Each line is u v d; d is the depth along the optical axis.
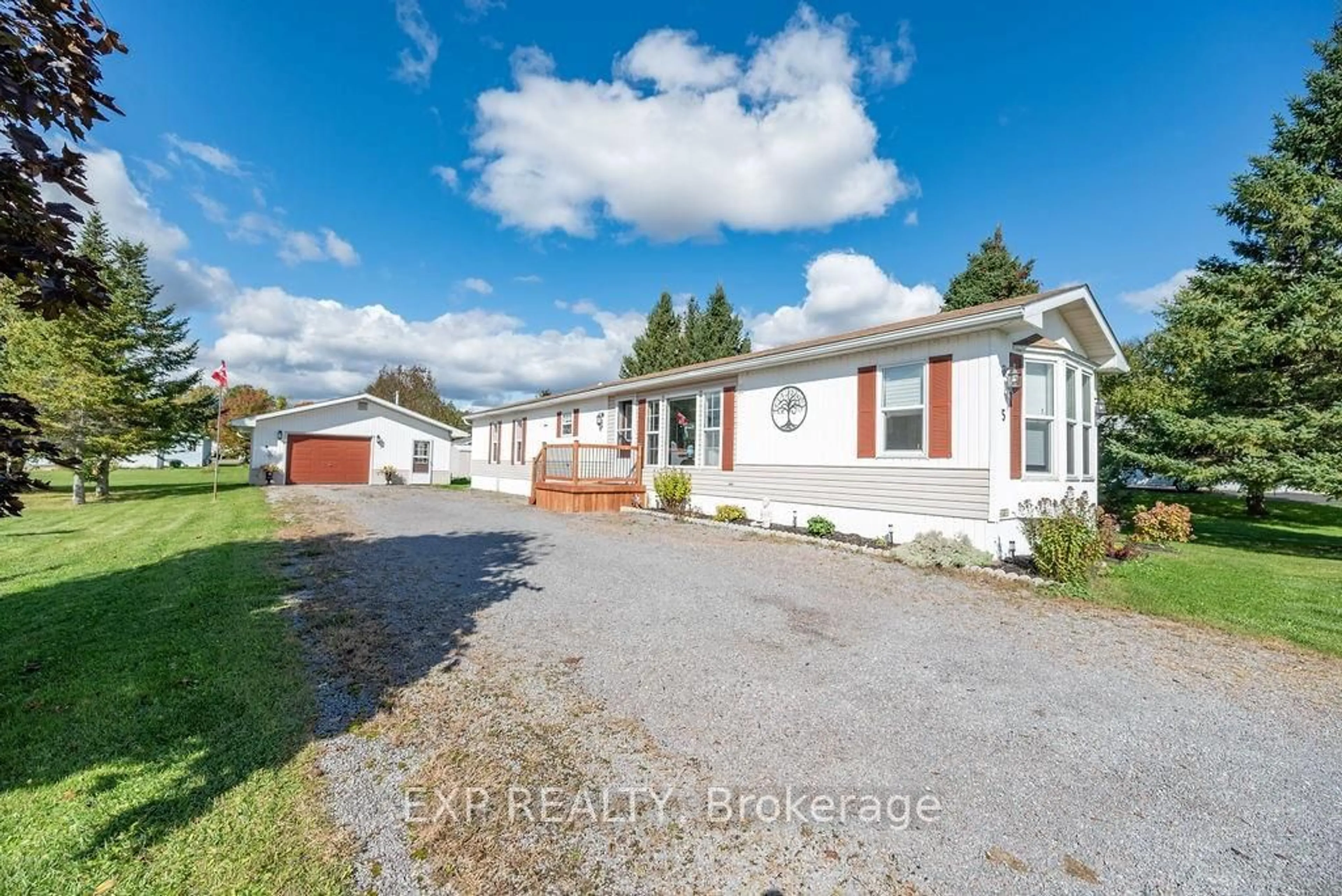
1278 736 3.07
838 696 3.46
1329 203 10.65
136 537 8.86
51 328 14.95
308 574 6.27
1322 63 11.71
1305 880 2.04
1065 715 3.28
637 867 2.05
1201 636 4.65
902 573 6.62
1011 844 2.21
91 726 2.92
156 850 2.05
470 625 4.62
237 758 2.67
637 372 34.34
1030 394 8.07
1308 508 17.30
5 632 4.34
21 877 1.90
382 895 1.89
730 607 5.20
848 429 9.06
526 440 18.91
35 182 2.11
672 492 11.88
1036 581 6.18
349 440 23.34
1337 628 4.82
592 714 3.19
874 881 2.00
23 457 2.21
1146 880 2.03
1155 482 24.83
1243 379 10.68
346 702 3.27
